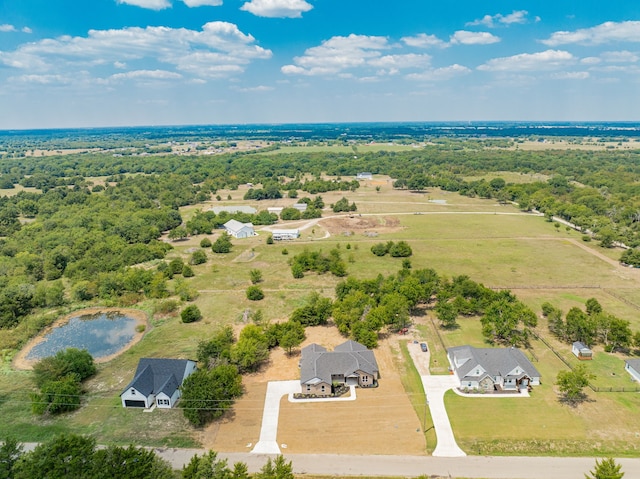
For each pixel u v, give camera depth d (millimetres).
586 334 76875
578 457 52375
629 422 58281
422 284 98500
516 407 61625
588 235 152875
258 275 112938
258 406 62656
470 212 191625
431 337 82562
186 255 138250
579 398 63531
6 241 145250
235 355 69688
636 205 179750
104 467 43938
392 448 54250
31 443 55562
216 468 44812
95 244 137000
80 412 62188
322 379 64625
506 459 52219
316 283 112000
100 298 104812
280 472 44438
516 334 81750
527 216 184000
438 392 65312
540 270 119750
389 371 71125
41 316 94750
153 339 84250
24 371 74375
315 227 169500
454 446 54375
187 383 61969
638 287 106812
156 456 52000
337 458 52719
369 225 169500
